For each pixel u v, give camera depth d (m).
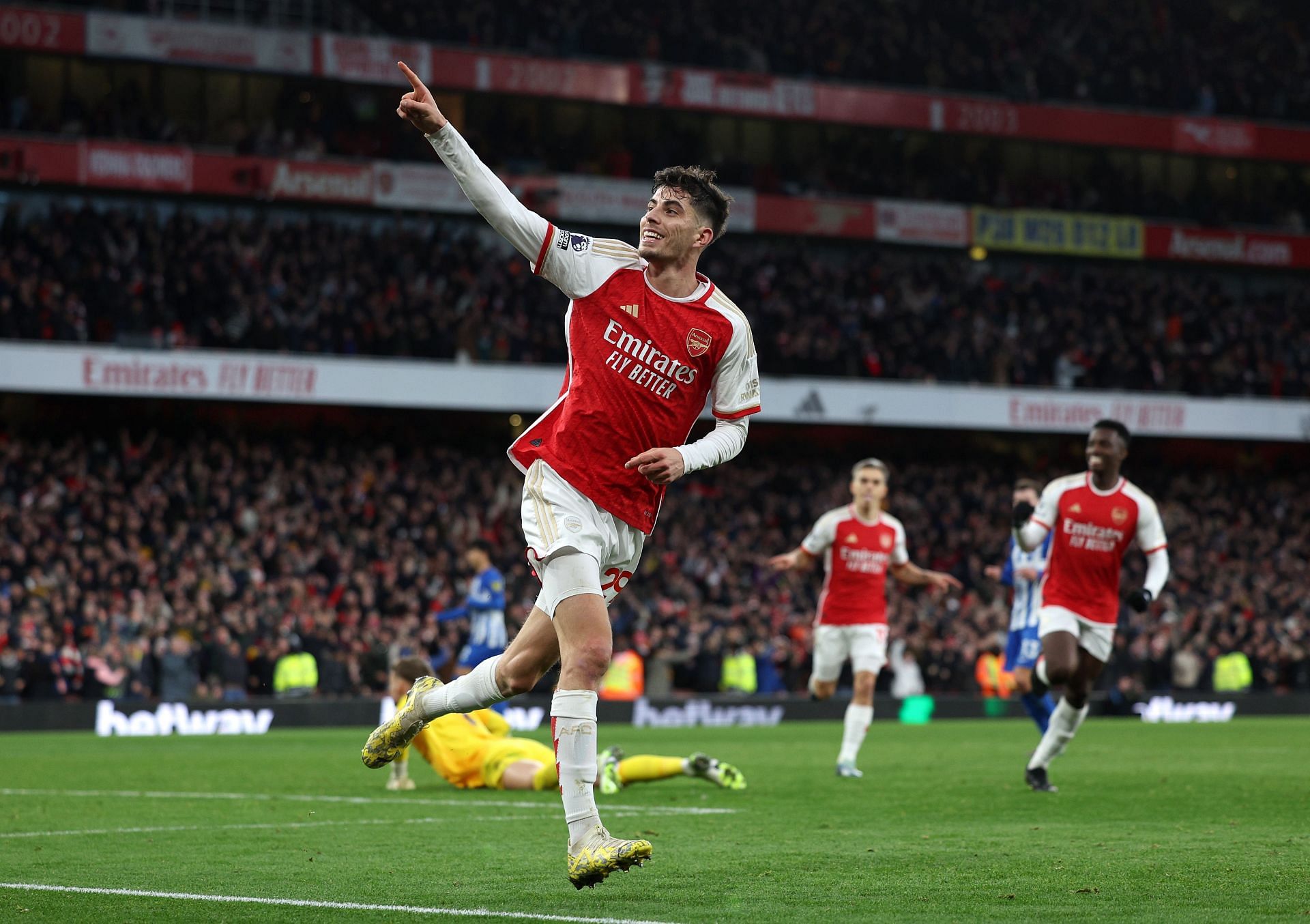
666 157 49.22
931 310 48.69
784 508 44.59
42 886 7.73
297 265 41.66
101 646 30.56
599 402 7.09
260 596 32.97
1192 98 54.09
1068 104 52.03
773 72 49.69
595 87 45.91
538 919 6.62
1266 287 55.38
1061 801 12.91
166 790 14.55
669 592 38.78
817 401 44.25
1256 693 40.06
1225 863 8.56
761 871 8.26
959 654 38.28
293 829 10.66
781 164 51.66
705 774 13.78
